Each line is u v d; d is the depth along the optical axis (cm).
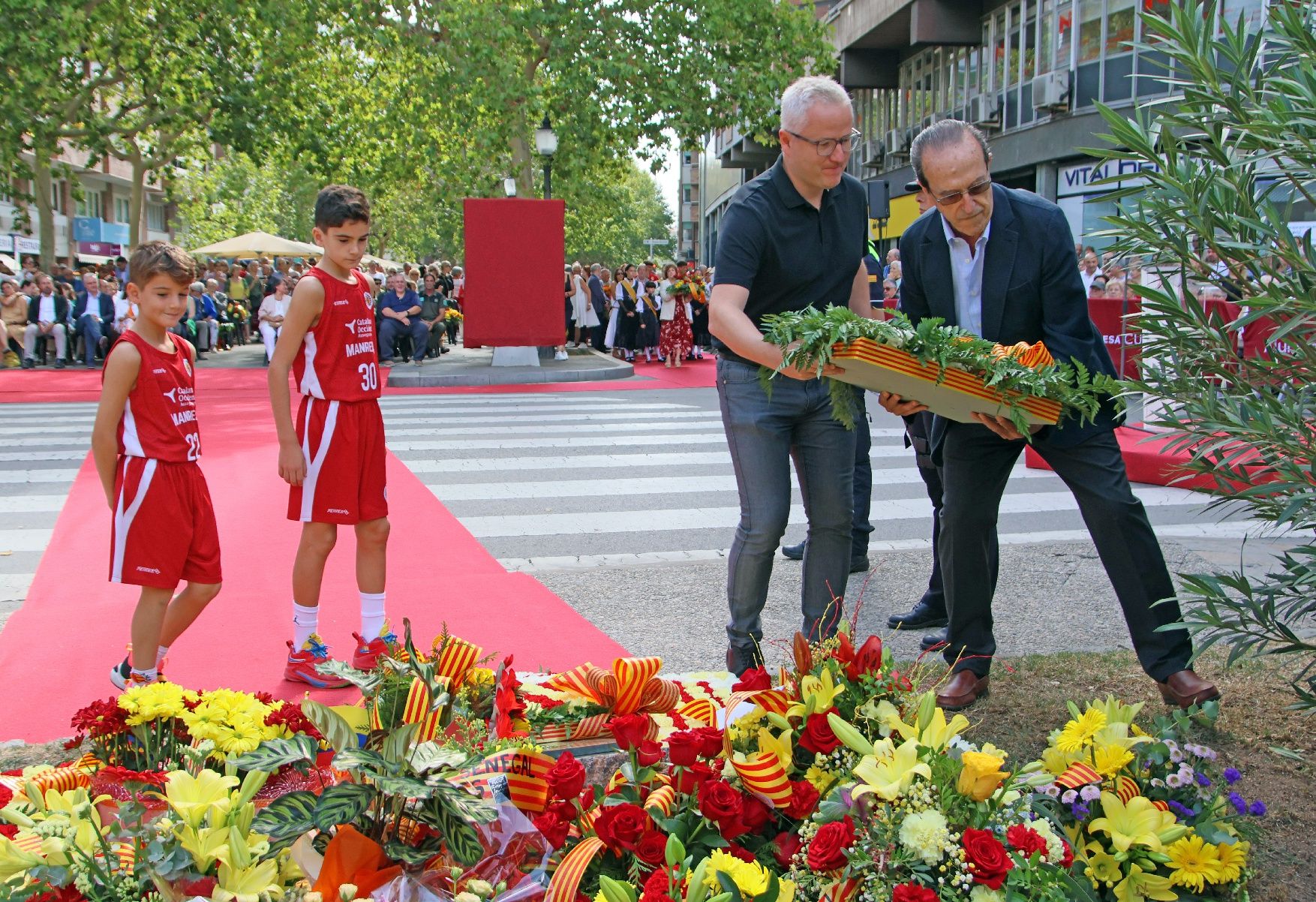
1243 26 265
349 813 238
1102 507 390
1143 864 271
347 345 454
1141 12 281
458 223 4847
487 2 2545
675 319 2278
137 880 230
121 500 415
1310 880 293
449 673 326
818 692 284
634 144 2692
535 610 565
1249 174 271
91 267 2484
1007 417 349
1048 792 277
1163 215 277
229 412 1486
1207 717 341
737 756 269
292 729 288
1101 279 1533
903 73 3550
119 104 3094
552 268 2012
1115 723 300
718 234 407
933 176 382
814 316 331
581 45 2606
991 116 2820
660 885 229
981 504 407
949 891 233
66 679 467
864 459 613
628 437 1238
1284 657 427
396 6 2708
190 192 5838
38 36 2583
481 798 256
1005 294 394
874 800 248
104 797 255
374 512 467
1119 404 371
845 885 238
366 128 3164
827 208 405
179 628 443
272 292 2405
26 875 228
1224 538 684
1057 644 486
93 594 604
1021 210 395
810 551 427
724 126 2712
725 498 887
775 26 2675
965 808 252
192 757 270
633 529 773
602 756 313
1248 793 335
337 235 451
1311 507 260
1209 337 288
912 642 496
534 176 2792
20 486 940
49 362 2323
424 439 1225
